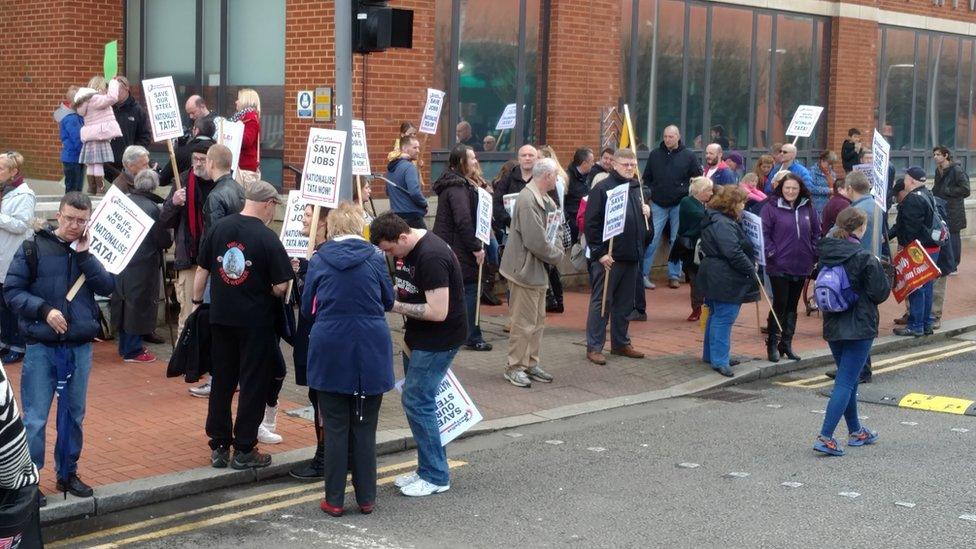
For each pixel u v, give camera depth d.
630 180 11.23
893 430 9.16
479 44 15.23
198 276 7.45
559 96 16.05
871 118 22.42
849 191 12.01
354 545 6.33
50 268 6.68
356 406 6.79
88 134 13.35
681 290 15.90
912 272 10.88
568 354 11.69
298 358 7.55
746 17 19.53
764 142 20.33
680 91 18.42
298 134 13.76
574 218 14.57
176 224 9.77
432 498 7.24
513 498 7.23
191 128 12.12
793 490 7.40
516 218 10.19
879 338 13.15
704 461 8.15
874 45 22.16
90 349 6.93
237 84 14.54
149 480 7.21
